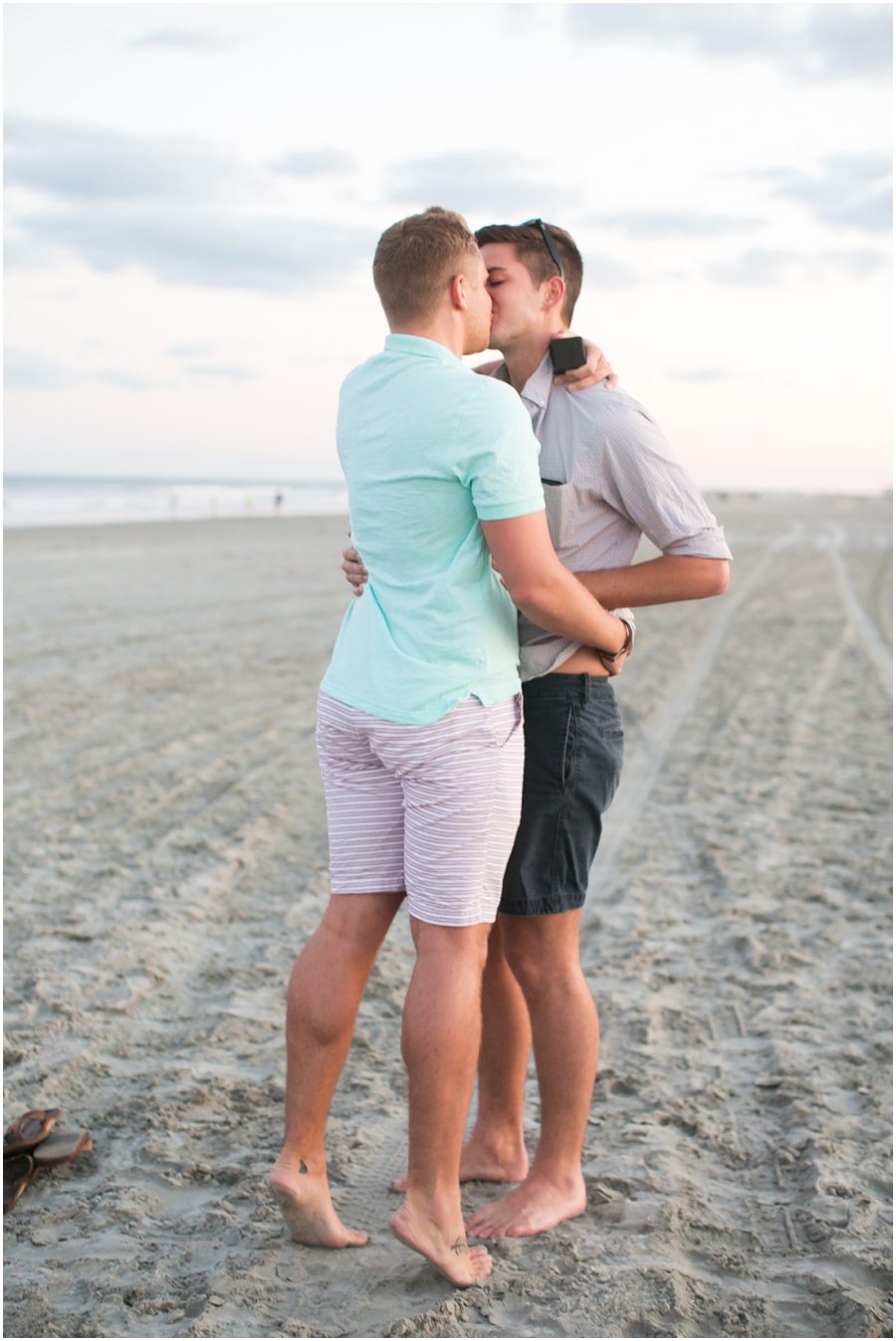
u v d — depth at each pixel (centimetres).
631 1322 196
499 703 208
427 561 205
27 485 7606
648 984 352
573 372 223
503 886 226
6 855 465
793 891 433
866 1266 212
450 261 204
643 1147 259
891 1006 335
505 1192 248
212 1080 290
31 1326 196
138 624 1130
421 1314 196
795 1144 260
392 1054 308
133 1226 228
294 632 1098
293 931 398
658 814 539
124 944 379
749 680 882
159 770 605
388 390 204
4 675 845
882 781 594
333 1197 241
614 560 230
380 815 221
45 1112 258
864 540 2755
